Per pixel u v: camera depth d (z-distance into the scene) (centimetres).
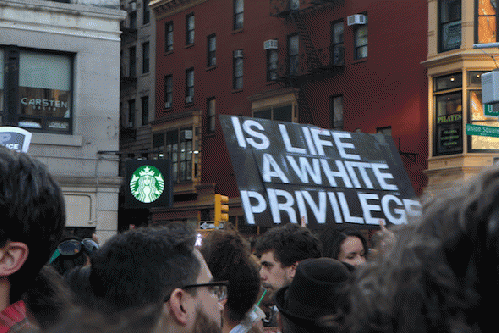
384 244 76
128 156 3775
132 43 3888
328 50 2708
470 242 64
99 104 1717
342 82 2656
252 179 907
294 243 356
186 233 169
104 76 1725
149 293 152
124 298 151
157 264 155
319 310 183
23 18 1622
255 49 3077
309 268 191
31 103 1642
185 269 159
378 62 2506
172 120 3488
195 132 3322
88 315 66
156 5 3684
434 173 2238
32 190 124
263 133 939
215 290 166
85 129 1697
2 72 1599
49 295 145
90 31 1711
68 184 1669
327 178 975
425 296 65
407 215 73
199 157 3316
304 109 2789
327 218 950
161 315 150
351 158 1016
